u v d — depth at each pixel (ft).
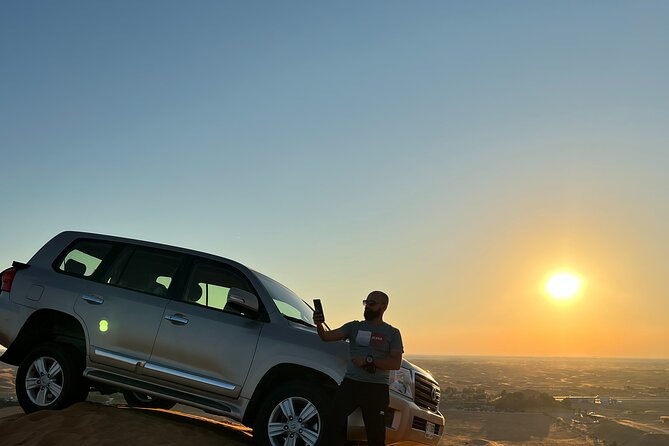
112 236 27.20
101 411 24.31
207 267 25.52
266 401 22.20
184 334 24.03
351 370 20.86
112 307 25.11
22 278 26.40
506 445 447.83
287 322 23.94
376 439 20.51
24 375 25.30
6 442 21.75
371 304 21.02
